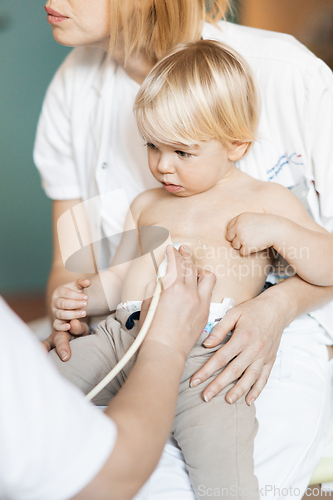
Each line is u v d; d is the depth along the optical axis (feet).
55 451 1.08
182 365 1.83
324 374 2.92
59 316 2.90
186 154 2.90
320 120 3.07
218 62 2.92
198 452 2.21
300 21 8.54
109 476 1.27
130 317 2.67
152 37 3.24
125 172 3.78
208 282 2.24
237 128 2.93
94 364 2.68
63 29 3.11
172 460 2.37
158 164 2.98
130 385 1.65
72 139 3.90
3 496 1.10
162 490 2.21
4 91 8.36
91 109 3.81
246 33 3.43
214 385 2.29
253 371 2.40
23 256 8.64
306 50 3.20
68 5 2.97
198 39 3.39
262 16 8.53
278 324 2.60
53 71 8.39
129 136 3.69
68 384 1.23
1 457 1.01
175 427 2.35
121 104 3.69
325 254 2.73
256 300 2.68
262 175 3.28
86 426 1.17
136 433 1.41
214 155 2.95
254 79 3.08
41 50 8.27
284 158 3.25
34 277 8.63
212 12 3.52
